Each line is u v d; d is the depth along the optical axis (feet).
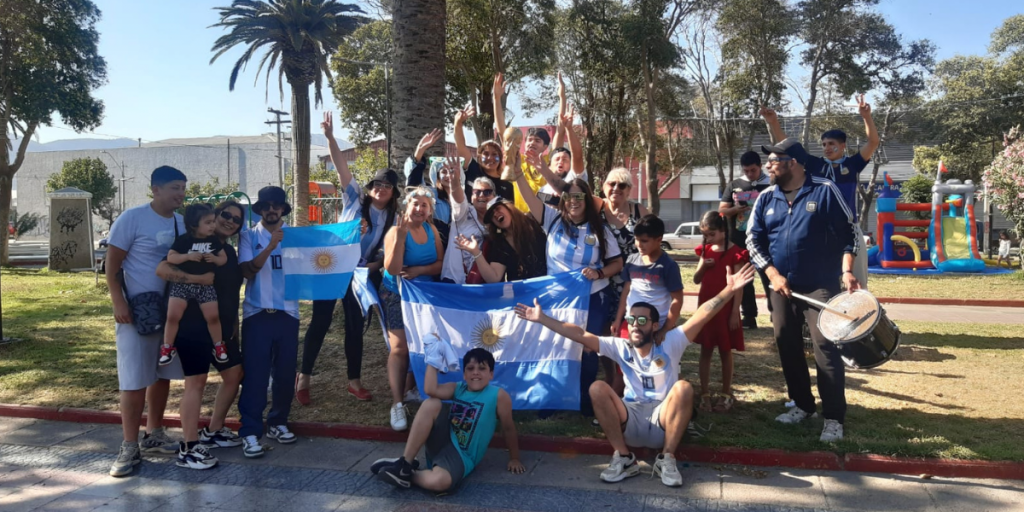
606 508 14.11
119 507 14.53
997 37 138.31
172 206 16.89
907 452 15.72
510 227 18.97
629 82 106.93
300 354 26.35
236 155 234.58
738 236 28.96
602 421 15.44
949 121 122.52
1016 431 17.22
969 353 26.58
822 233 17.34
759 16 109.60
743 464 16.16
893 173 145.48
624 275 18.67
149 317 16.28
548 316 16.66
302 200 97.04
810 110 114.11
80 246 77.20
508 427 15.93
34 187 255.09
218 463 16.94
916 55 112.06
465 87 102.94
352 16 98.78
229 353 17.42
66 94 84.94
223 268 16.97
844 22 110.11
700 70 119.14
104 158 243.60
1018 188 62.64
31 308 42.32
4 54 81.76
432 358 16.07
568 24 102.58
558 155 21.83
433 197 20.29
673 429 15.29
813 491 14.64
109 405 21.27
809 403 18.53
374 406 20.35
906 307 45.24
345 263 19.72
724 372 19.52
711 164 131.23
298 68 95.09
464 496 14.85
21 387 23.44
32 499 15.01
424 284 18.37
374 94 125.29
